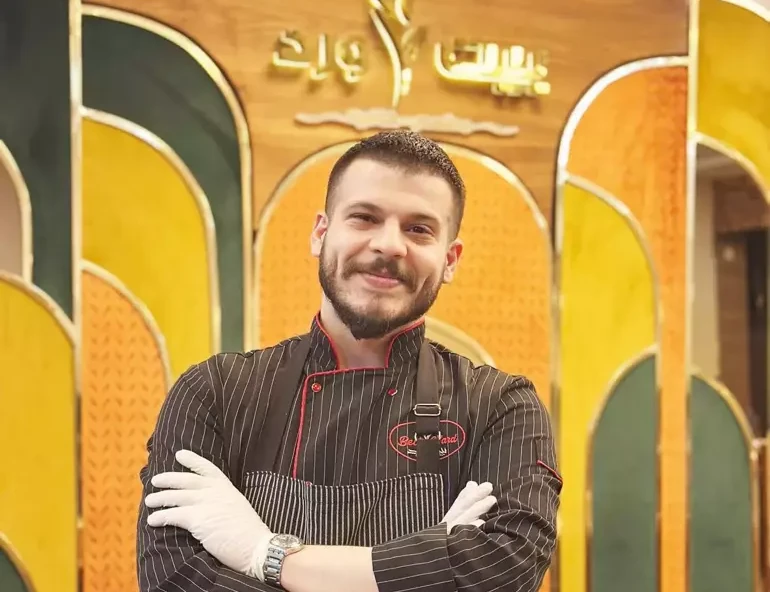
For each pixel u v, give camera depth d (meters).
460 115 2.52
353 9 2.45
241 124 2.38
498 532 1.32
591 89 2.61
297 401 1.48
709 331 2.68
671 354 2.65
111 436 2.30
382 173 1.43
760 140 2.71
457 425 1.45
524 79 2.55
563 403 2.58
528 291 2.56
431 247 1.44
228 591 1.29
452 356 1.56
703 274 2.68
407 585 1.28
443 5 2.50
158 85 2.33
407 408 1.46
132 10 2.30
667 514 2.65
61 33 2.26
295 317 2.42
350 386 1.47
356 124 2.45
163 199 2.34
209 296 2.36
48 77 2.26
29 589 2.23
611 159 2.62
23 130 2.25
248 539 1.34
